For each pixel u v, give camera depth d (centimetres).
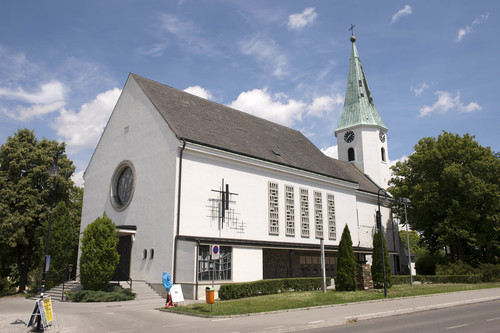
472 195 3241
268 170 2816
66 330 1219
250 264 2375
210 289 1531
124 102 2839
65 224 2866
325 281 2325
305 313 1506
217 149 2458
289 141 3519
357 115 4684
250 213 2625
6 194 2897
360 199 3872
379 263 2553
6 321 1432
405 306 1667
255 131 3206
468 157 3466
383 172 4566
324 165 3494
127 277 2372
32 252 3181
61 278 2708
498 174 3366
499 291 2308
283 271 2758
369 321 1331
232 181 2558
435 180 3562
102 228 2170
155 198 2375
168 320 1379
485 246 3688
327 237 3166
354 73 4878
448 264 3481
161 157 2400
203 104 3003
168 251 2197
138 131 2644
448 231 3309
